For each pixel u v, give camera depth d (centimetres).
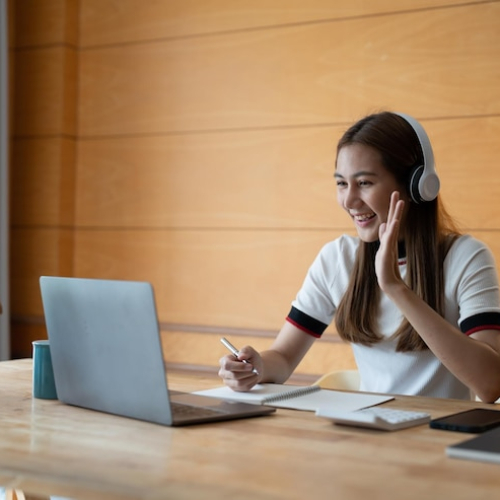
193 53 349
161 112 356
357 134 181
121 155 365
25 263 377
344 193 183
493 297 177
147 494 88
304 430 120
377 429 120
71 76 373
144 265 360
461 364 160
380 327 187
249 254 337
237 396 150
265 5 333
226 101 342
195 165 348
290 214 329
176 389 163
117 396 131
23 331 378
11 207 381
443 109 301
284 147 329
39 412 135
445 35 300
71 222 376
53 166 371
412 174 177
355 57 316
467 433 118
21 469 98
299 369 325
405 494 86
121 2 364
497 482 91
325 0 321
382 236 164
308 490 87
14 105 380
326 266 204
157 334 120
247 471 96
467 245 184
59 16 370
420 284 182
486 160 294
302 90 326
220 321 343
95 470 96
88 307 132
